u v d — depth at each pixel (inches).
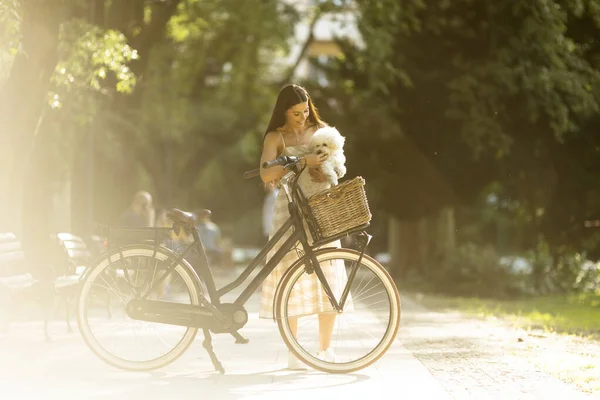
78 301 662.5
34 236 1439.5
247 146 3976.4
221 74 3088.1
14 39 1035.3
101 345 665.0
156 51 2396.7
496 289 1843.0
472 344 903.1
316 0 2447.1
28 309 1272.1
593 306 1573.6
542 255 1950.1
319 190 671.1
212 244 2571.4
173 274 660.7
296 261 668.1
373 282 673.0
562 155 1795.0
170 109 2438.5
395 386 623.8
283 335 668.1
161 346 666.8
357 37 2237.9
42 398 574.2
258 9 2608.3
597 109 1720.0
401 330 1051.9
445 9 1844.2
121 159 2153.1
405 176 2271.2
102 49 1301.7
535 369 723.4
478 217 2938.0
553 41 1718.8
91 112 1518.2
